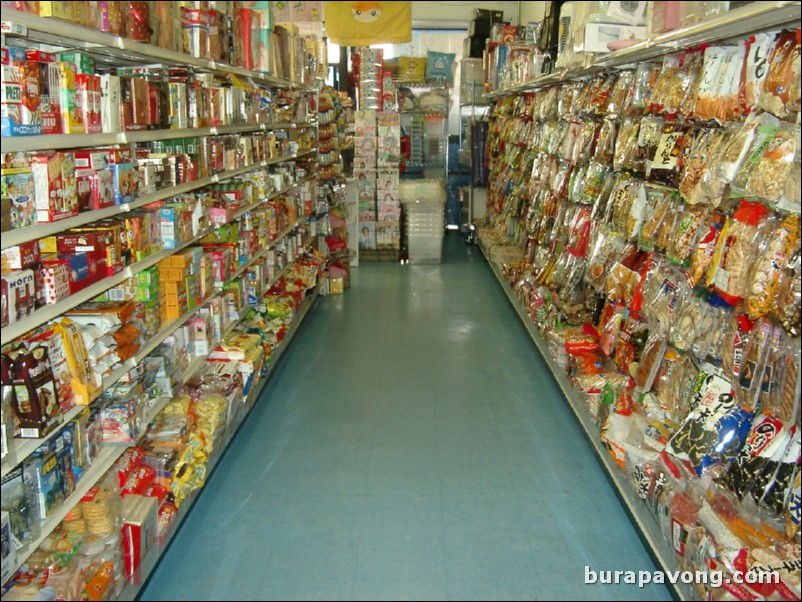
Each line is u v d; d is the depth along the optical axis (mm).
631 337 3404
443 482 3459
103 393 2650
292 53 5707
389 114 9219
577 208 4652
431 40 11391
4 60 1854
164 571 2768
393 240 9469
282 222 5562
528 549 2895
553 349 4602
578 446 3846
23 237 1931
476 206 10703
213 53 3645
